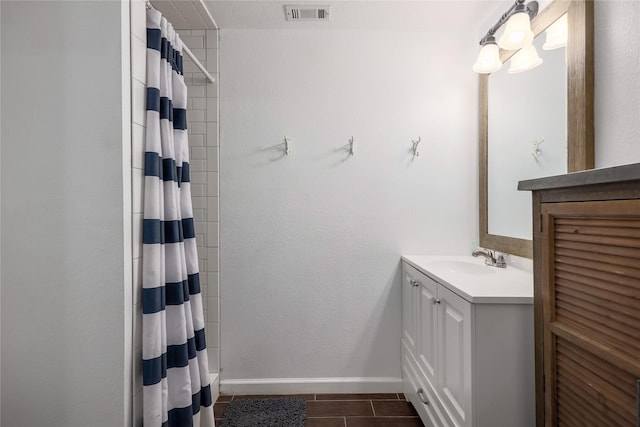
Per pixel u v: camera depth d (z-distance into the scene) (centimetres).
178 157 145
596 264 77
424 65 221
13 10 115
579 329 83
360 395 217
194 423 145
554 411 92
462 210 220
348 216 221
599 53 125
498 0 190
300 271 221
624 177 66
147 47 126
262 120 221
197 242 221
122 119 114
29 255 115
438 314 155
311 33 221
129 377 116
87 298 114
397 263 221
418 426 185
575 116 133
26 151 115
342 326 221
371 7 197
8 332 116
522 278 151
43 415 116
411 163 221
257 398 213
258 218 221
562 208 87
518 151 176
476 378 120
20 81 115
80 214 115
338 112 221
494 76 199
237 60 221
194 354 147
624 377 69
